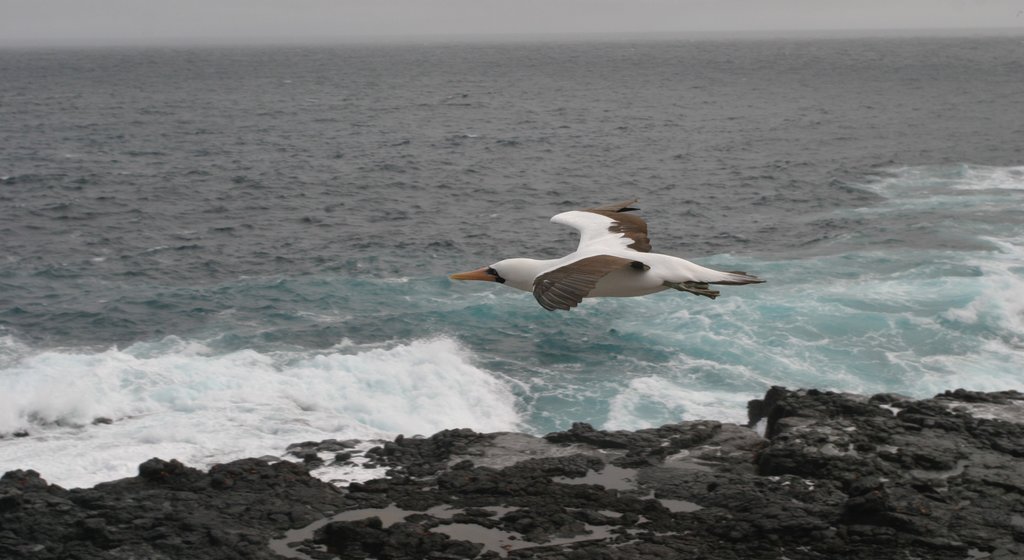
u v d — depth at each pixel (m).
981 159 74.38
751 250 47.09
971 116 108.75
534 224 55.31
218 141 91.88
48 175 69.00
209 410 28.23
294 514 20.83
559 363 32.38
